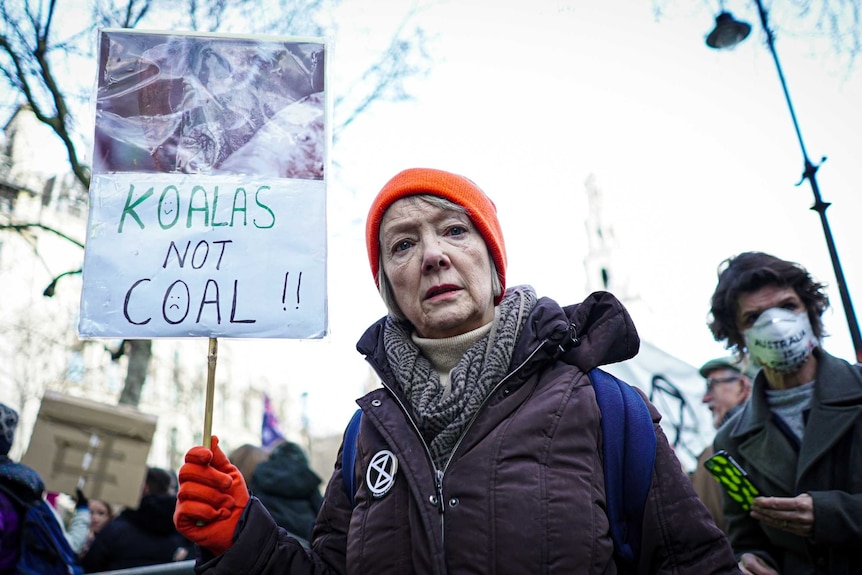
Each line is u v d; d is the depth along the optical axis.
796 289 3.07
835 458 2.80
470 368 1.96
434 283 2.03
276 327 2.20
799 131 5.66
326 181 2.32
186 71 2.37
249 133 2.34
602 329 2.00
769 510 2.71
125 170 2.29
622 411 1.92
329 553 2.08
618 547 1.86
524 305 2.06
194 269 2.22
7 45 7.81
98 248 2.22
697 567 1.83
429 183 2.10
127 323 2.17
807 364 3.00
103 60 2.36
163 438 35.94
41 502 3.52
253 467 5.13
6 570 3.28
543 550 1.70
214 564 1.94
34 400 26.39
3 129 8.49
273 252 2.25
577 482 1.78
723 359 4.55
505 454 1.80
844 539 2.63
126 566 4.67
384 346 2.15
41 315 20.11
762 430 3.02
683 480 1.90
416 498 1.80
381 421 1.98
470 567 1.72
